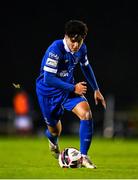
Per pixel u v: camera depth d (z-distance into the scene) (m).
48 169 19.00
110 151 33.88
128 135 61.16
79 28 18.70
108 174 17.31
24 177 16.28
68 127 69.69
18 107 61.12
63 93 20.08
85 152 19.44
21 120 61.62
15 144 42.56
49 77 19.44
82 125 19.33
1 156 27.89
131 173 17.80
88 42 107.81
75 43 18.92
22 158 26.27
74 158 19.34
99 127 64.25
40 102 20.81
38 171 18.14
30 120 62.16
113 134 61.06
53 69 19.42
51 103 20.53
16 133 62.06
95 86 21.08
